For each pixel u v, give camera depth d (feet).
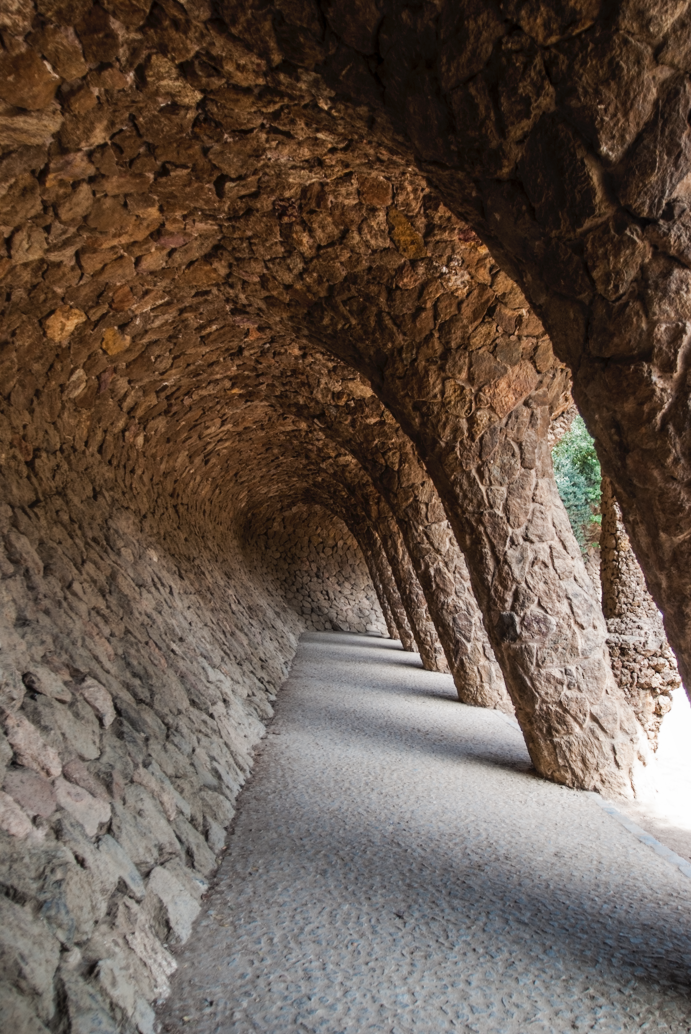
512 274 7.68
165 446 23.54
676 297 5.85
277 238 12.02
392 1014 6.96
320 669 35.04
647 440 6.28
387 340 14.26
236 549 45.14
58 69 7.86
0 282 11.34
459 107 6.22
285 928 8.68
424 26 5.83
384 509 34.45
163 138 9.29
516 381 14.65
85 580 13.46
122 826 8.71
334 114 7.98
